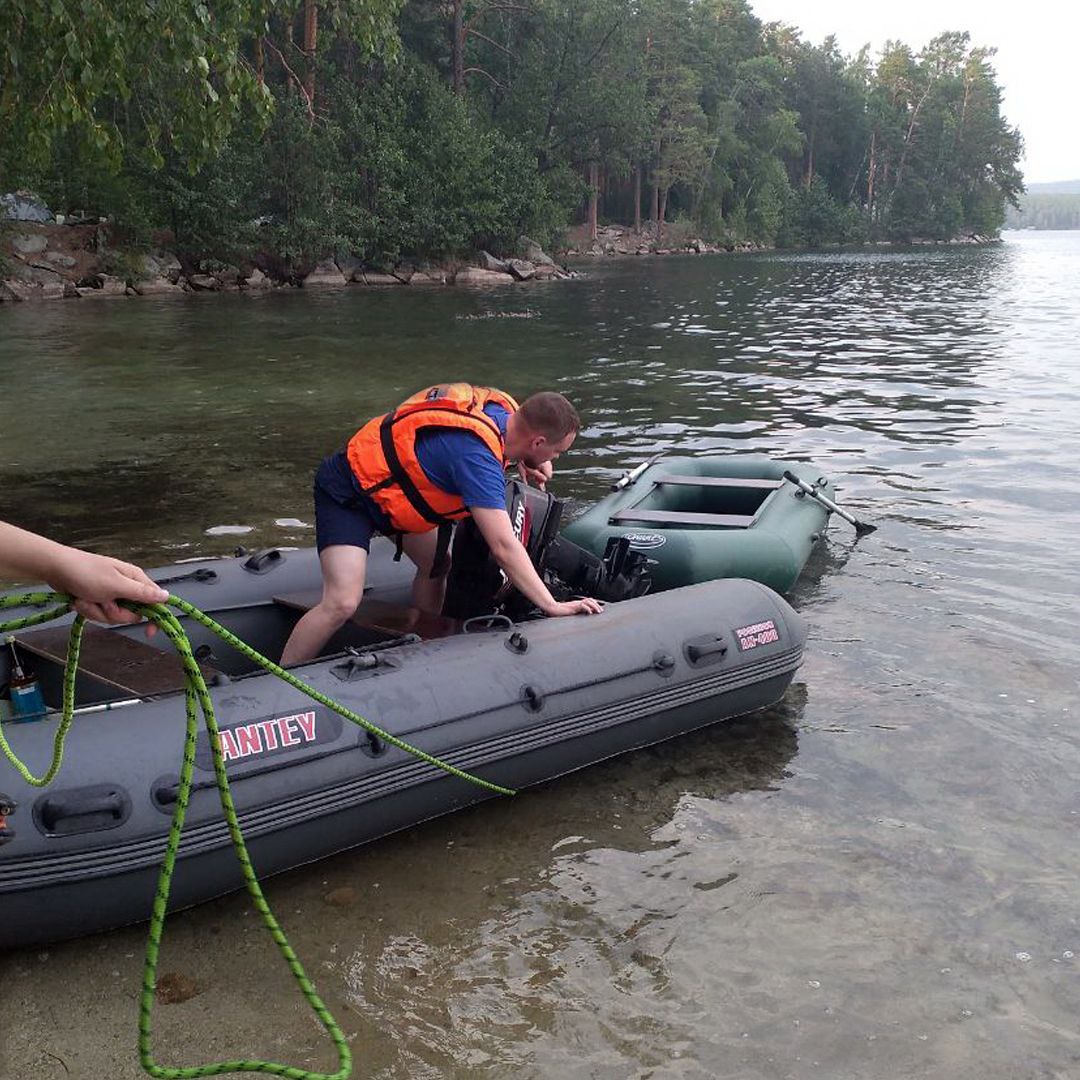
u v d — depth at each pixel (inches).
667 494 237.3
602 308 880.9
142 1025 63.8
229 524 251.3
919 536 238.2
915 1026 96.7
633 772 142.5
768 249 2630.4
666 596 159.5
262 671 122.5
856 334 673.6
